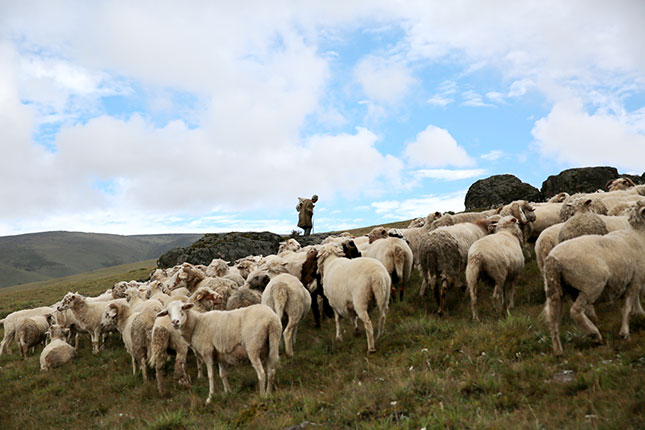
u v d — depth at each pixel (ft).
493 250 33.19
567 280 23.06
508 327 27.73
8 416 34.71
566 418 16.98
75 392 37.42
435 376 23.21
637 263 23.35
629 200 44.24
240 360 29.19
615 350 22.00
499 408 19.25
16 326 52.44
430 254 37.58
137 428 26.48
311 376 29.91
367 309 32.01
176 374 33.24
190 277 45.78
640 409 16.20
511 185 125.29
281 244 68.33
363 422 19.93
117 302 41.83
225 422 24.22
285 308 35.04
